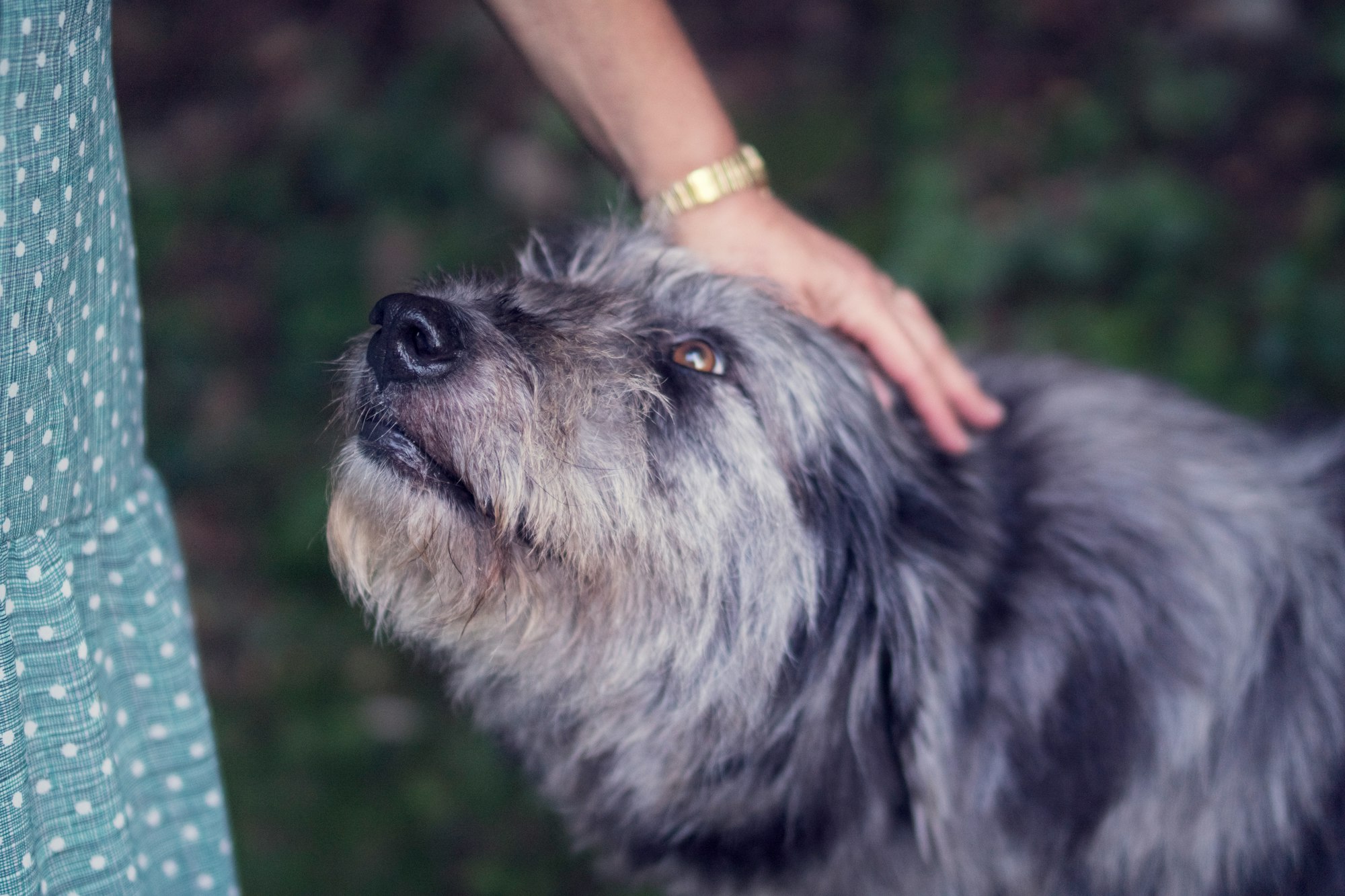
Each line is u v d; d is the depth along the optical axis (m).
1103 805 0.82
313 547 1.27
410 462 0.77
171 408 1.41
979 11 1.67
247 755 1.15
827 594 0.82
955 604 0.80
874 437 0.83
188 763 0.73
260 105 1.72
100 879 0.68
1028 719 0.81
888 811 0.82
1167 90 1.54
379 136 1.62
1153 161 1.51
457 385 0.75
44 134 0.60
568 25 0.80
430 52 1.71
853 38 1.68
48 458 0.63
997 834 0.82
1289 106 1.53
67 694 0.65
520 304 0.81
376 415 0.77
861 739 0.81
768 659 0.82
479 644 0.82
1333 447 0.90
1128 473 0.85
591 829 0.89
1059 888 0.84
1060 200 1.47
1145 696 0.82
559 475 0.77
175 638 0.73
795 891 0.85
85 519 0.67
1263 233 1.42
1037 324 1.36
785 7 1.73
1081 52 1.62
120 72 1.78
